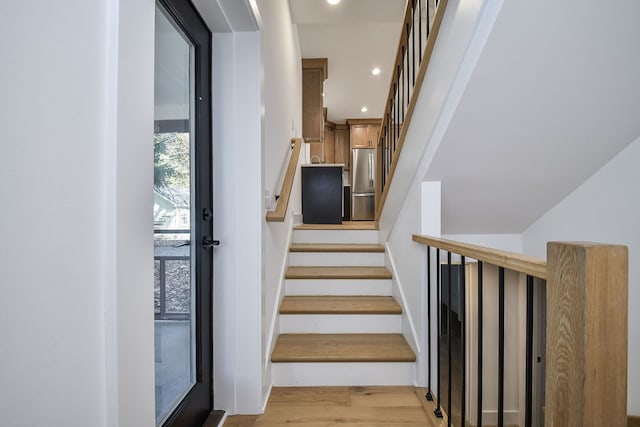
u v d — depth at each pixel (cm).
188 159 135
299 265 272
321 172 380
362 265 270
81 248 53
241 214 156
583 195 189
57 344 48
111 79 58
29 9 44
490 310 243
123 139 59
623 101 133
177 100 125
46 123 47
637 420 164
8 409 42
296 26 380
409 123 192
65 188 50
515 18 105
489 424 236
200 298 141
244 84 157
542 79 123
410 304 196
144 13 65
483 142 153
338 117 712
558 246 64
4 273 41
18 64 43
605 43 110
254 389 156
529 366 88
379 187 303
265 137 184
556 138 154
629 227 165
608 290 58
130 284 61
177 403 125
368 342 198
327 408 162
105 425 57
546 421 66
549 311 66
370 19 330
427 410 157
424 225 178
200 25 142
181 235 129
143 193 65
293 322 211
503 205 210
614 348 58
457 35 128
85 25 53
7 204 42
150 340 68
